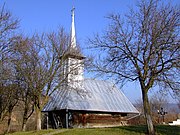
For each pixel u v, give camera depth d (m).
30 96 33.00
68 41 34.94
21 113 44.47
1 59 27.28
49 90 32.84
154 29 21.73
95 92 44.16
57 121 40.94
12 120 45.09
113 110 42.53
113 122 43.03
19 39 29.62
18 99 34.72
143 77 22.28
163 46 21.45
